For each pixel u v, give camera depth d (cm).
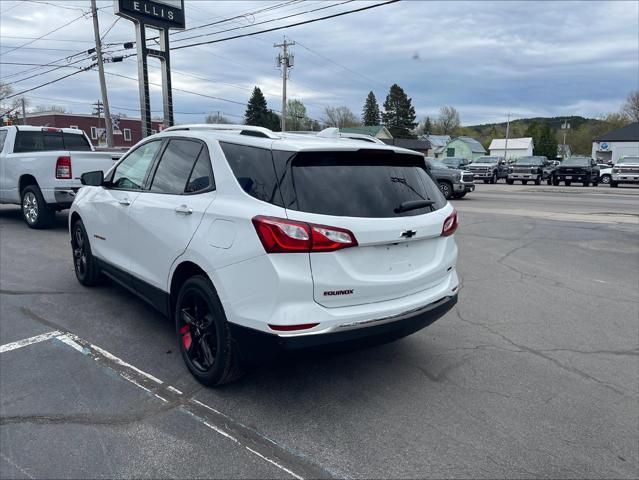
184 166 391
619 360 427
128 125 6200
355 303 314
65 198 901
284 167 310
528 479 269
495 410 340
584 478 271
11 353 407
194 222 351
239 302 312
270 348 298
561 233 1076
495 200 1884
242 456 282
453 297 390
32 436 294
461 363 414
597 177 3102
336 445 295
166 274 388
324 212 302
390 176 350
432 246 369
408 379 382
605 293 629
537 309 561
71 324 472
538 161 3294
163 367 389
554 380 387
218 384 353
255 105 7338
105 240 501
